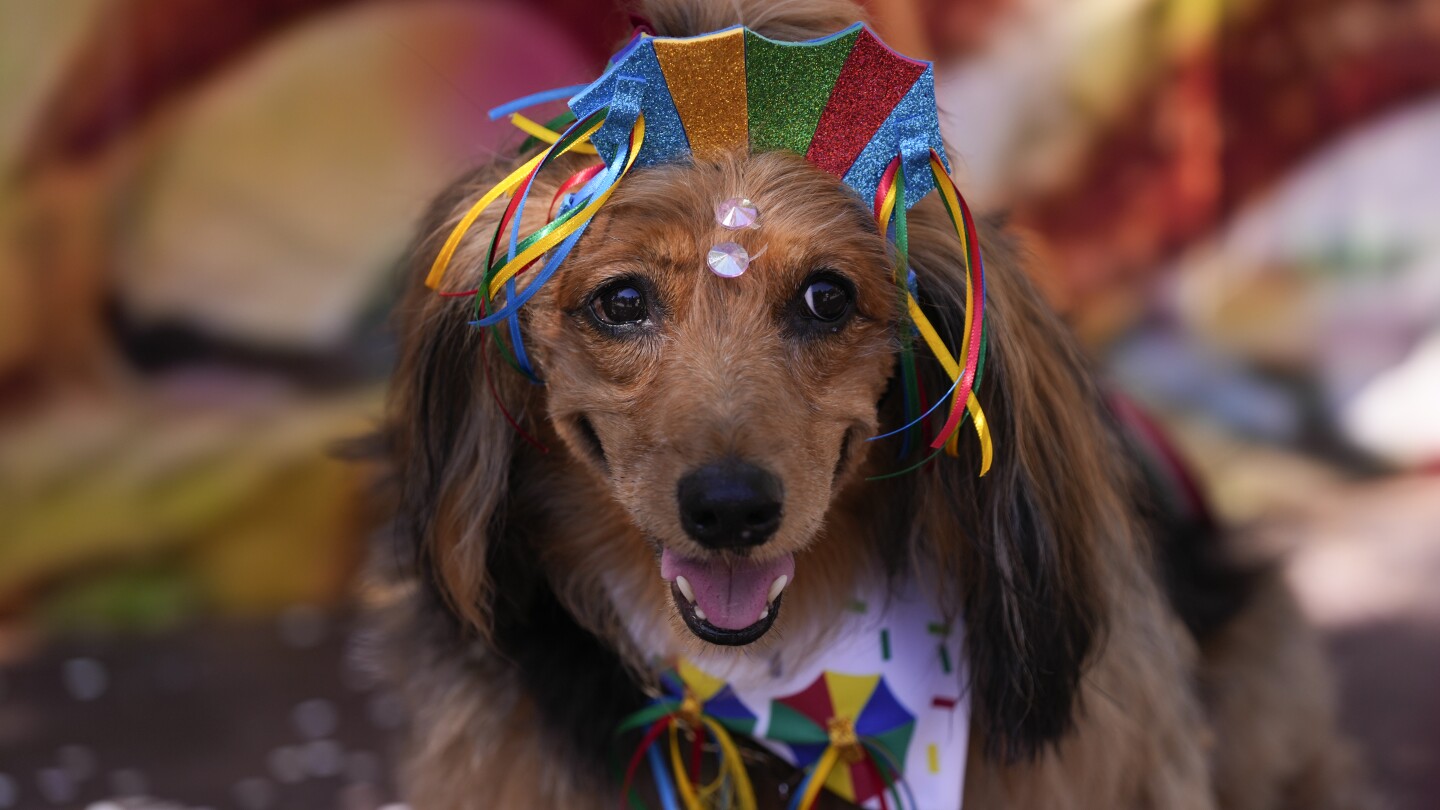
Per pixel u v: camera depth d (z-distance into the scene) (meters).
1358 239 6.65
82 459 5.43
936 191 2.00
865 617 2.14
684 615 1.87
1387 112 6.59
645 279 1.82
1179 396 6.61
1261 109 6.53
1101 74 6.35
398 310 2.27
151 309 5.64
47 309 5.50
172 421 5.60
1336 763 3.07
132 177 5.62
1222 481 6.20
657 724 2.15
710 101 1.81
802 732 2.14
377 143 5.74
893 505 2.10
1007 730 2.09
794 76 1.81
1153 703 2.27
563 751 2.18
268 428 5.61
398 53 5.71
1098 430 2.20
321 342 5.73
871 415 1.89
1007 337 1.97
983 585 2.05
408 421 2.13
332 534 5.54
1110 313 6.55
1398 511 6.17
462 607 2.08
